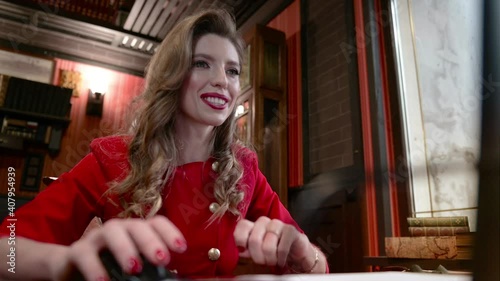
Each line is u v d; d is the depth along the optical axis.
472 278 0.21
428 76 2.02
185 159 0.81
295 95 3.02
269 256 0.52
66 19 3.58
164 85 0.78
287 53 3.20
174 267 0.62
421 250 1.29
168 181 0.74
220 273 0.65
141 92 0.86
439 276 0.42
